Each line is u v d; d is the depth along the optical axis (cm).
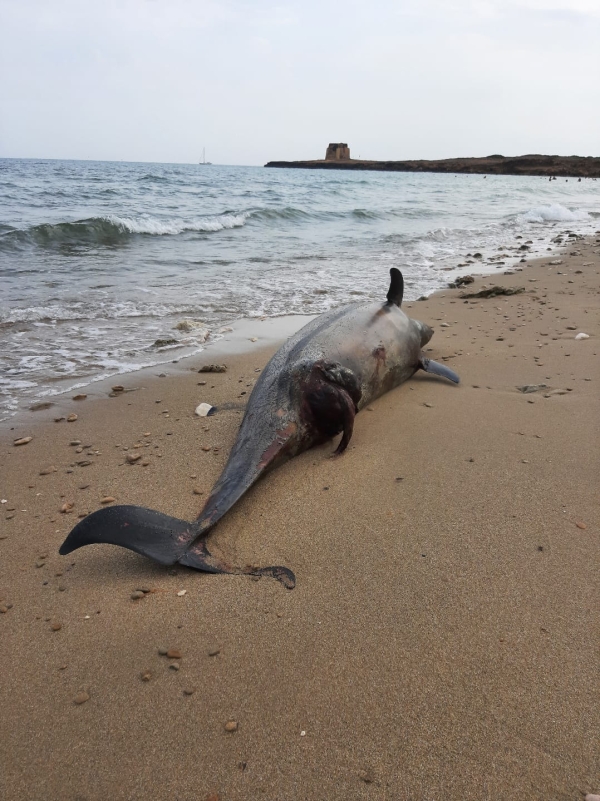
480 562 241
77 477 311
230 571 239
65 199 1684
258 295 714
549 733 167
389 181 4816
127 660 197
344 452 328
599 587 226
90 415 387
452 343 525
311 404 325
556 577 232
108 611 220
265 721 174
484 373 448
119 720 175
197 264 888
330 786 155
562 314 616
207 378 454
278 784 156
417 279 826
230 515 273
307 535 260
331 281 799
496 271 891
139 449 341
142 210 1497
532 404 385
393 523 266
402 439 342
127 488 299
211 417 383
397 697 180
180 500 289
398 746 165
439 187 3850
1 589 233
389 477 303
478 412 376
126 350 513
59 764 163
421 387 422
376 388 389
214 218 1320
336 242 1177
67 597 229
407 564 241
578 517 266
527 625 208
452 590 226
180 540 245
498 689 182
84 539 234
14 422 375
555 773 156
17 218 1198
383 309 424
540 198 2988
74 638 207
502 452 323
